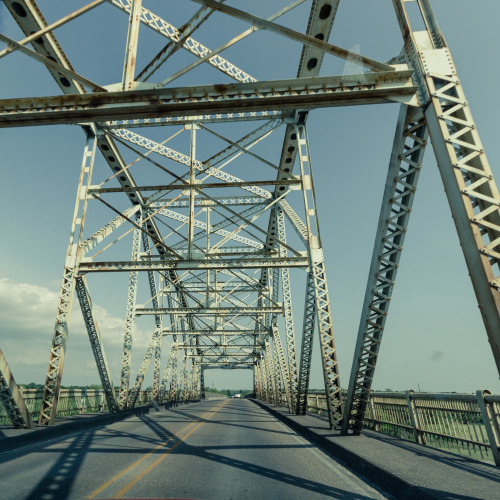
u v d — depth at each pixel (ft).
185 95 22.11
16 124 23.65
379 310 25.34
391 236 23.52
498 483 15.72
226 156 54.39
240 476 20.29
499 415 20.24
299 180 48.01
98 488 17.57
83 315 53.83
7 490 17.25
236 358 207.62
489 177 16.02
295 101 21.75
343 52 21.16
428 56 19.10
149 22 32.37
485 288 14.52
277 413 65.72
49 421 39.91
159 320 96.73
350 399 30.14
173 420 58.59
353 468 22.65
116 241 49.47
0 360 32.12
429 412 27.09
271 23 21.54
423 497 14.43
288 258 47.83
